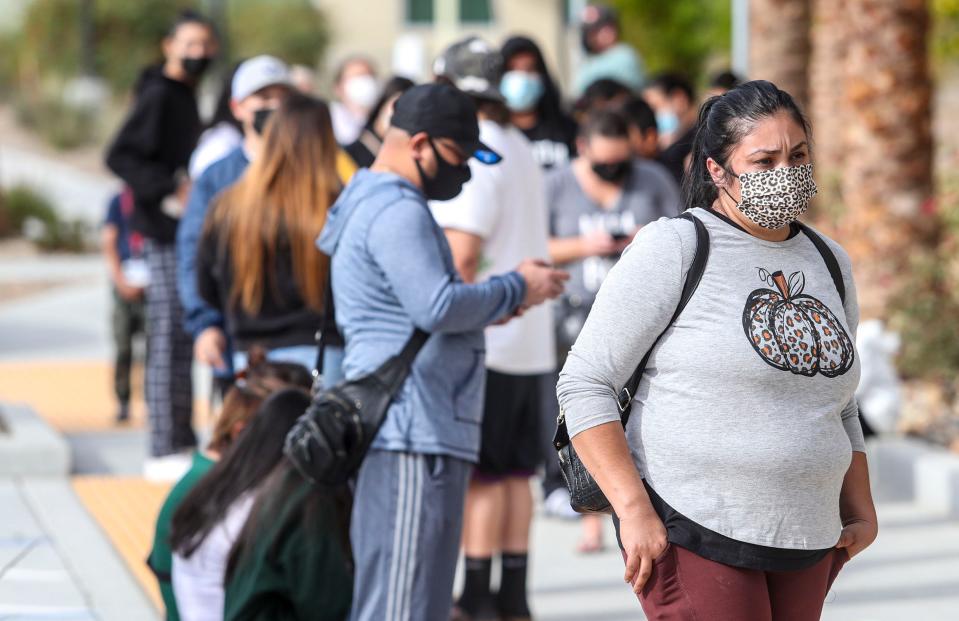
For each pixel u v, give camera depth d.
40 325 50.88
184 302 17.69
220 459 11.64
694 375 9.01
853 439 9.87
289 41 128.88
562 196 20.14
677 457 9.06
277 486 11.32
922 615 16.59
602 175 19.80
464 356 12.05
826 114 37.16
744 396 8.97
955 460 22.27
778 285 9.12
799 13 37.38
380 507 11.70
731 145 9.01
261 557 11.07
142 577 17.66
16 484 22.95
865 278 30.08
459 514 12.03
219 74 103.06
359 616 11.68
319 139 15.36
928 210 29.61
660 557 9.12
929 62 30.72
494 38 100.25
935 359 27.52
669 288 9.08
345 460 11.34
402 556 11.67
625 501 8.95
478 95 15.09
